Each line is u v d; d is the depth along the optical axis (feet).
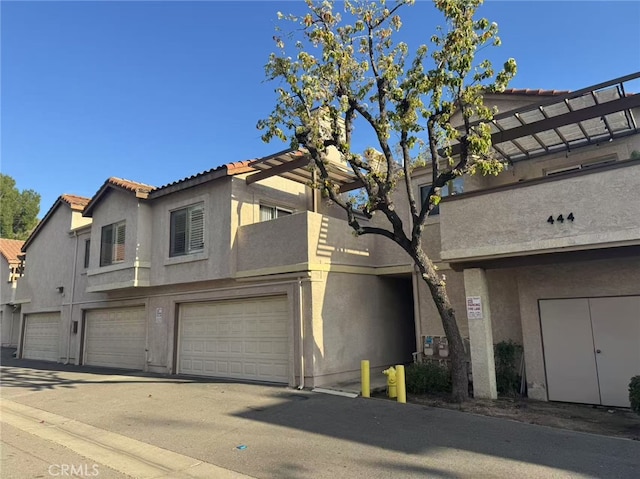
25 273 75.10
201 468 19.43
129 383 41.01
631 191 25.62
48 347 67.36
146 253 48.24
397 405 29.73
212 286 43.68
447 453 20.58
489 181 40.88
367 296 43.06
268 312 40.19
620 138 35.19
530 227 28.68
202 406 30.63
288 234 38.52
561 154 37.70
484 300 31.73
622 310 30.53
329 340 37.83
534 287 33.91
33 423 27.94
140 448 22.34
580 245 26.84
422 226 30.96
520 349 34.94
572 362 31.81
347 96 31.07
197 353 45.24
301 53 31.22
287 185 48.34
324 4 31.24
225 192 42.75
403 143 31.32
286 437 23.43
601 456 19.84
